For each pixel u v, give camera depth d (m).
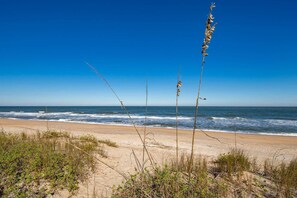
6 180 4.18
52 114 55.75
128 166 6.22
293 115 54.78
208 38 2.21
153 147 10.73
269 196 4.02
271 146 14.59
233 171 5.37
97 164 5.92
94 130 20.47
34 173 4.64
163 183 3.60
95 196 4.03
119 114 57.09
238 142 15.78
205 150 11.34
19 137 8.32
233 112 71.00
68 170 4.80
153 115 53.59
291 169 5.33
